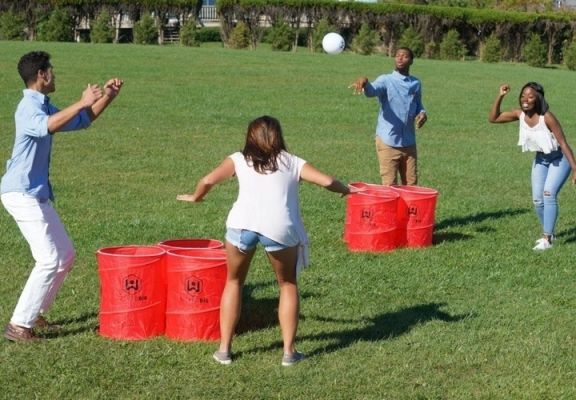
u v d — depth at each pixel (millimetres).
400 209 10688
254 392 6340
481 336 7598
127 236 10727
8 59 29734
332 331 7664
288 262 6719
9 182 7043
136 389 6340
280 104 24578
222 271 7219
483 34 46812
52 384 6375
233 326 6836
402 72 11352
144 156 16734
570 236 11688
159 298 7277
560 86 32688
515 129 22812
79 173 14875
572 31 46031
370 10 45812
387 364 6926
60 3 42656
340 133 20719
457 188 15070
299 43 46531
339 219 12039
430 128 22344
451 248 10758
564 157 10836
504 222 12445
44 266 7066
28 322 7113
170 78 28375
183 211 12250
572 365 7039
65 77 27172
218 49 39375
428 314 8195
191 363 6805
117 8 44188
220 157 17062
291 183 6664
